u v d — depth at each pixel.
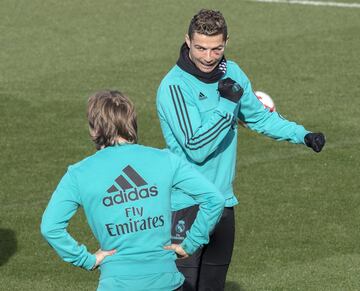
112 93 17.45
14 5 60.94
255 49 51.44
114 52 51.31
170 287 17.39
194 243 17.69
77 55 50.84
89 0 62.34
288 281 26.53
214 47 19.86
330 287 26.08
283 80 46.53
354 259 27.98
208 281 21.78
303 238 29.53
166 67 48.66
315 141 21.31
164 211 17.39
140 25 56.56
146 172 17.31
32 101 43.28
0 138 38.69
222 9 59.78
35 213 31.53
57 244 17.00
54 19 57.88
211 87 20.53
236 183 34.12
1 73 47.69
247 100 21.56
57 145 38.00
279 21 56.97
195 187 17.45
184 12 59.34
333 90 44.94
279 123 21.94
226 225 21.45
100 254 17.22
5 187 33.78
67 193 17.08
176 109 20.23
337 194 33.16
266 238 29.53
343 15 58.06
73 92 44.66
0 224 30.59
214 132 19.50
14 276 26.98
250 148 37.69
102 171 17.17
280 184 34.06
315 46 51.88
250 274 27.06
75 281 26.73
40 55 50.88
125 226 17.14
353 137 39.00
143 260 17.20
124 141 17.47
